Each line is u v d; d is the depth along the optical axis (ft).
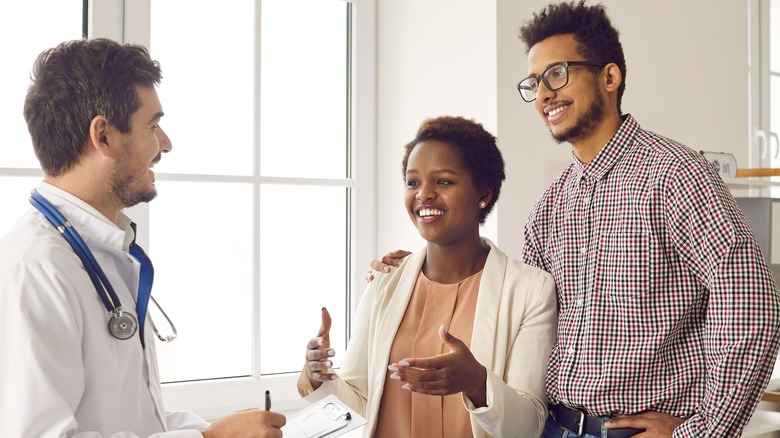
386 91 8.85
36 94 4.04
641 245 4.78
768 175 8.03
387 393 5.18
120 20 7.25
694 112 9.27
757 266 4.48
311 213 8.64
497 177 5.30
